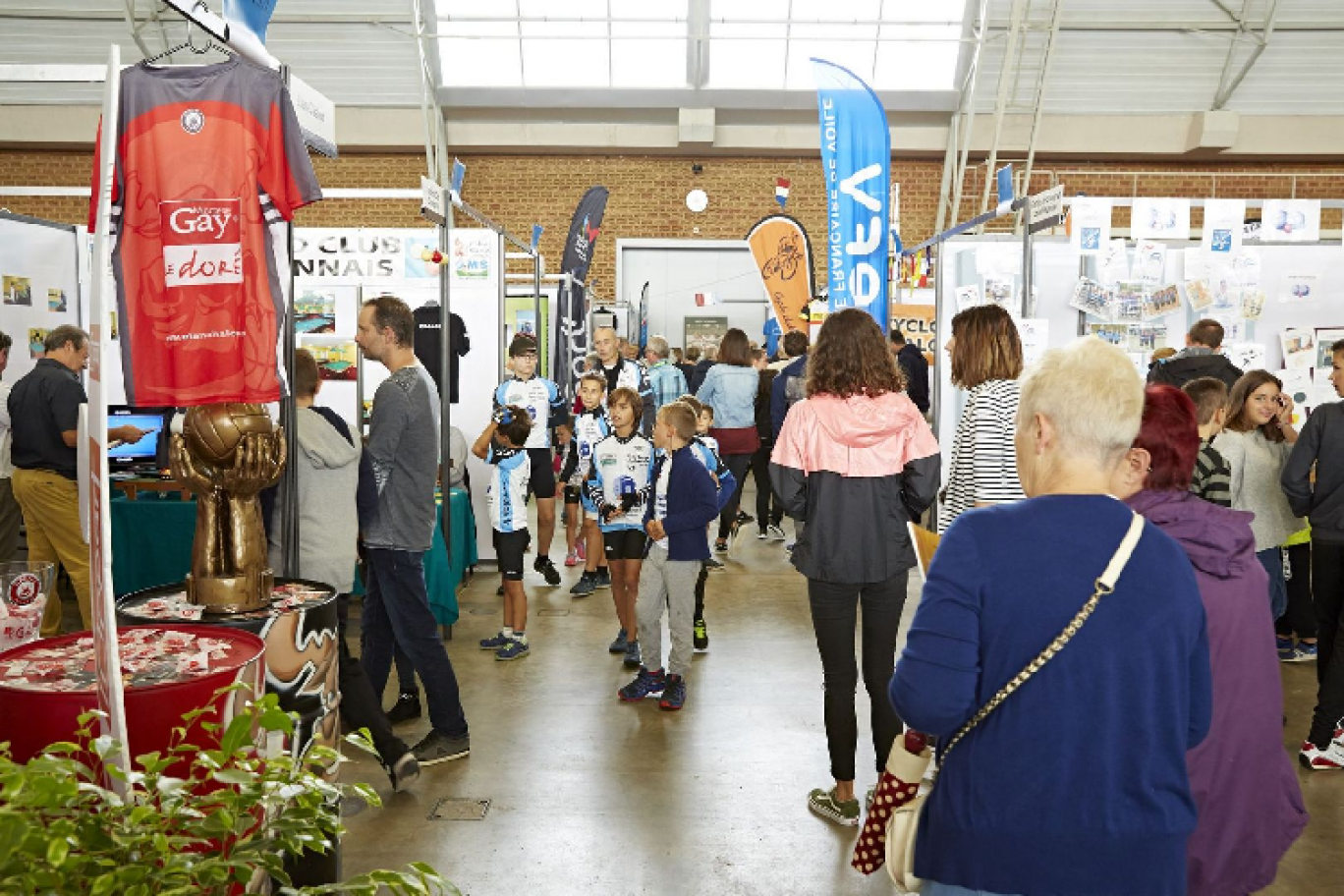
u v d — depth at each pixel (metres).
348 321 6.63
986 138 13.95
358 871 2.85
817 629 3.14
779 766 3.65
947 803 1.36
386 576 3.50
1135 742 1.30
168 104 2.31
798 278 6.56
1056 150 13.91
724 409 7.76
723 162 14.89
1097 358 1.41
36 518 4.76
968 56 13.37
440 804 3.30
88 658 1.64
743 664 4.92
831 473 2.99
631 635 4.86
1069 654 1.30
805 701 4.37
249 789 1.09
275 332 2.38
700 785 3.48
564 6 13.09
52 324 5.59
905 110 13.87
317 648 2.35
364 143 13.85
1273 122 13.66
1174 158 14.23
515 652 4.95
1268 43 12.95
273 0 2.54
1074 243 6.29
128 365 2.33
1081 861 1.29
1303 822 1.76
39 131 13.36
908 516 3.09
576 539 7.22
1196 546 1.72
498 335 6.77
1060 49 13.22
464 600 6.13
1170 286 6.72
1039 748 1.30
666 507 4.20
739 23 13.27
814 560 3.03
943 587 1.34
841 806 3.19
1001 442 2.92
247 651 1.68
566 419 6.90
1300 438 4.00
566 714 4.18
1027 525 1.35
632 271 15.36
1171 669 1.32
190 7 2.14
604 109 14.09
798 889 2.78
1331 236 8.02
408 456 3.42
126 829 0.99
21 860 0.92
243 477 2.24
